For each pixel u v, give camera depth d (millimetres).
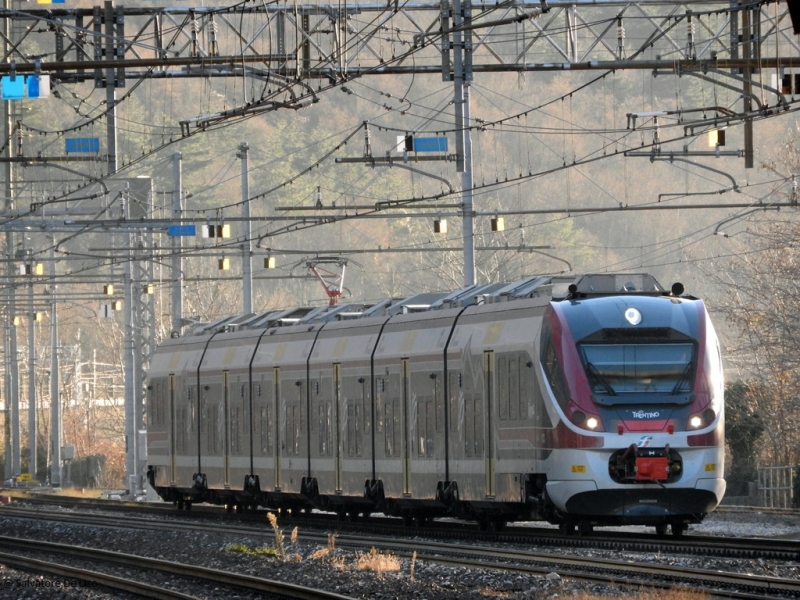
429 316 84438
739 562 58406
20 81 84812
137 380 169250
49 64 82688
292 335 100062
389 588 54562
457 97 98938
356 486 90875
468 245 108125
